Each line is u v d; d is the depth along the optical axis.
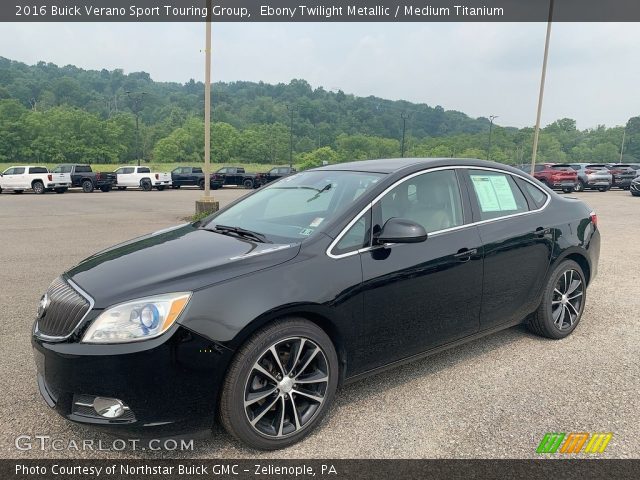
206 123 14.35
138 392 2.49
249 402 2.69
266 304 2.69
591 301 5.80
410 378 3.72
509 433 2.97
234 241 3.26
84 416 2.58
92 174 33.03
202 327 2.56
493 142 130.88
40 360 2.71
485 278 3.73
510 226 3.96
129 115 134.25
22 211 17.50
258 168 89.94
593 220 4.77
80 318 2.60
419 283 3.33
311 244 3.03
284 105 194.25
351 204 3.27
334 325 2.97
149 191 34.78
